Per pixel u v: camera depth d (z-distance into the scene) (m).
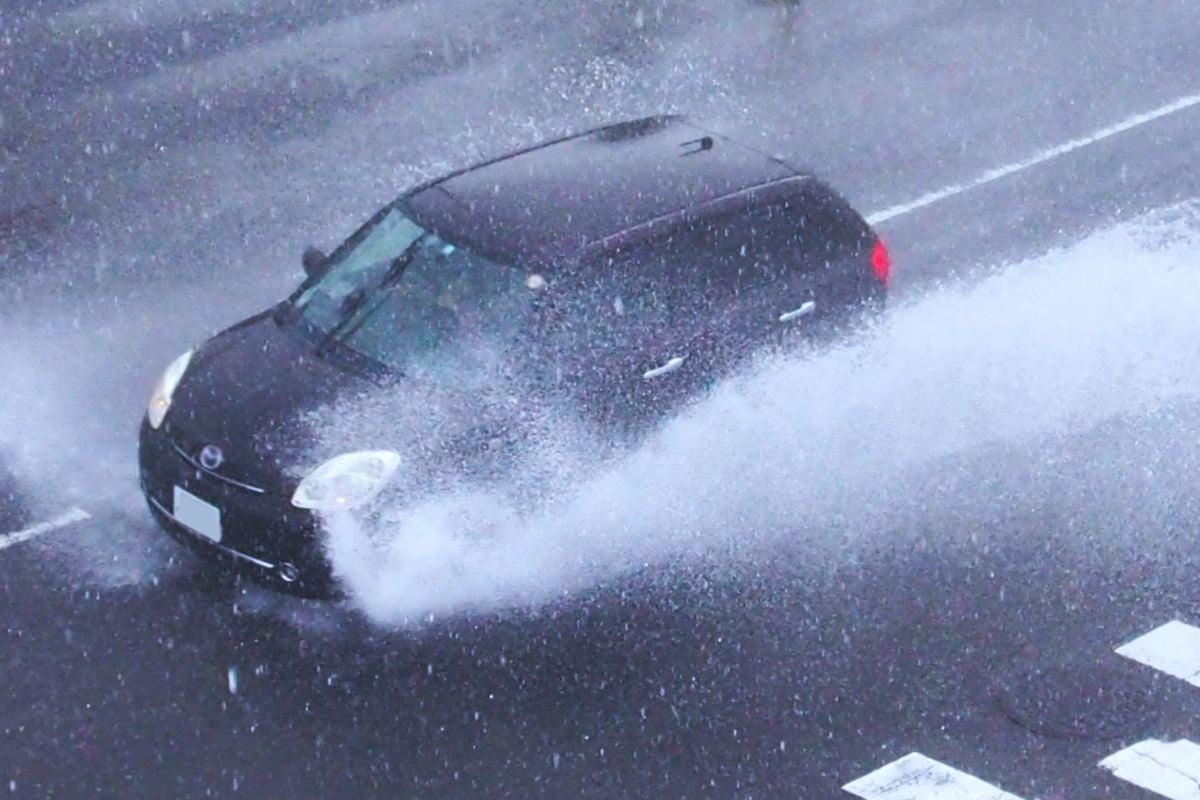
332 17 40.59
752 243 22.70
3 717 19.41
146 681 19.95
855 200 31.84
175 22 40.41
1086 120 34.78
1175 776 18.11
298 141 34.28
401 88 36.53
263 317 22.72
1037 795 17.92
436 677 19.95
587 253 21.47
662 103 35.59
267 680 19.95
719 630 20.72
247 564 20.20
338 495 19.73
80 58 38.25
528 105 35.59
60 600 21.34
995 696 19.47
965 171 32.84
